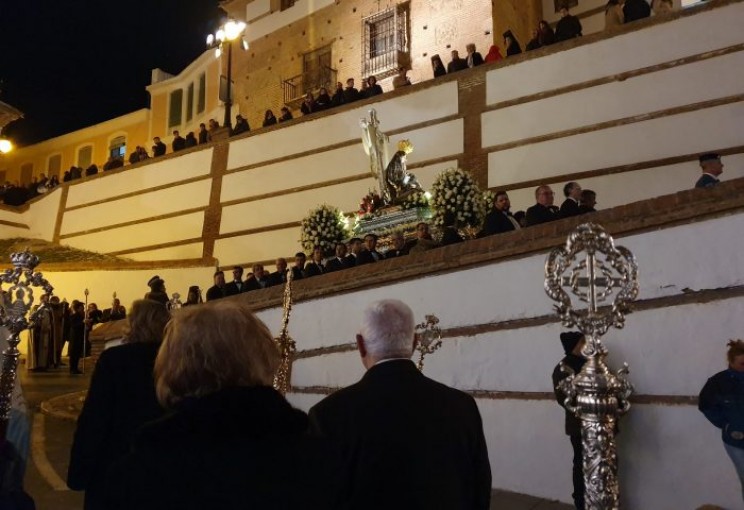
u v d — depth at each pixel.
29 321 3.08
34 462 7.42
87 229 22.70
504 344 6.30
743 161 11.55
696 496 5.16
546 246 6.04
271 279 11.74
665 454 5.32
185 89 30.45
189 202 20.20
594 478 2.42
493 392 6.32
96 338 11.00
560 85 13.91
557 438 5.89
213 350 1.96
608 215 5.75
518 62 14.59
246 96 24.30
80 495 6.23
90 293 19.62
